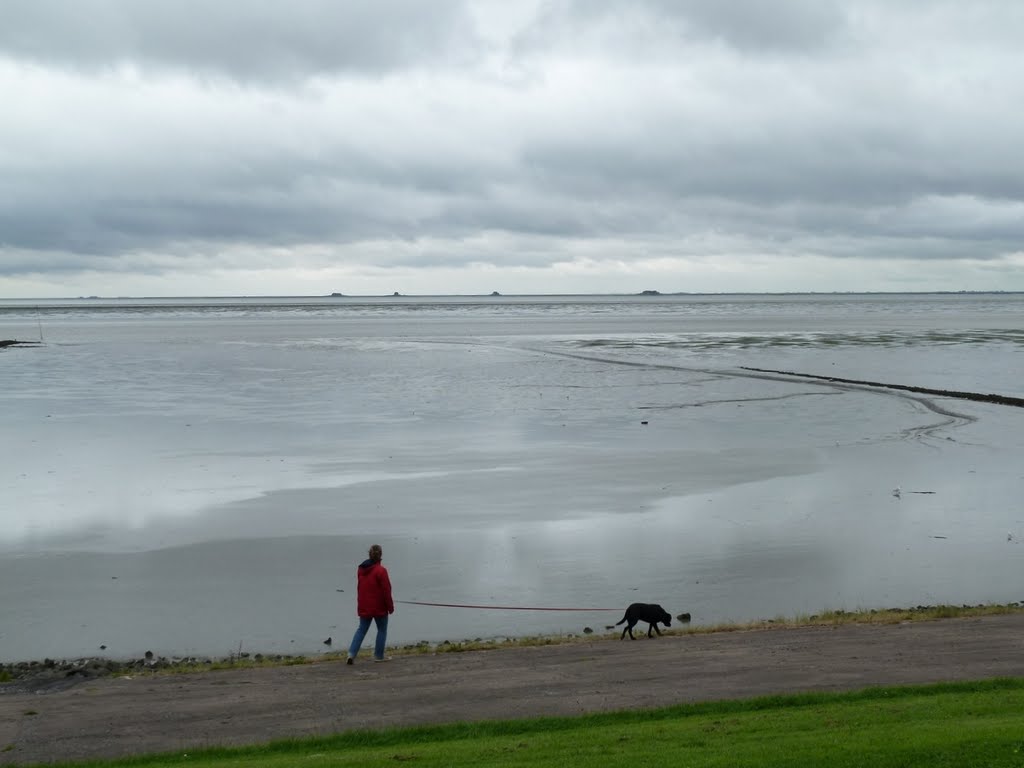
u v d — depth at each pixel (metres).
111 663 18.05
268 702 14.25
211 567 24.84
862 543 26.64
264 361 92.50
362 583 16.81
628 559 25.25
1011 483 34.41
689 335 136.50
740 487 33.88
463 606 21.73
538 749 11.41
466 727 12.59
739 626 18.97
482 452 41.06
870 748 10.63
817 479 35.25
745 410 54.84
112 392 65.50
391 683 15.14
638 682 14.70
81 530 28.44
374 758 11.27
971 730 11.09
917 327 159.12
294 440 44.41
